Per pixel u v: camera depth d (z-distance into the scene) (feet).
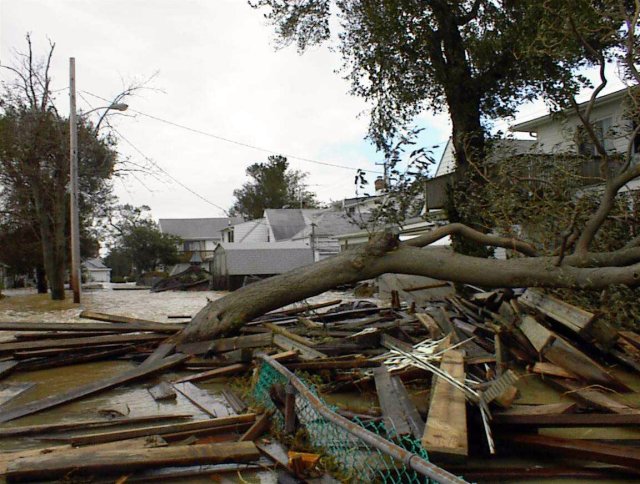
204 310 28.43
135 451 13.43
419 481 12.11
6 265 102.99
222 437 15.44
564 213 31.73
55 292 69.00
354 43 49.06
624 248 27.66
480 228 42.91
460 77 45.60
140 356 28.63
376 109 50.26
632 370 22.24
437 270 27.50
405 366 20.07
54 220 70.13
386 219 39.70
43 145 65.51
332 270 28.07
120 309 58.18
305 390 13.99
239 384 21.94
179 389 21.75
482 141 45.29
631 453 13.05
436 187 57.57
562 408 15.38
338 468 12.76
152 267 168.14
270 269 94.53
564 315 23.89
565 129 42.29
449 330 26.45
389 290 56.24
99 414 18.76
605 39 30.19
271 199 224.74
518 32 42.06
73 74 60.39
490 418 14.46
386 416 15.15
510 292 28.66
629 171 27.20
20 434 16.30
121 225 116.47
